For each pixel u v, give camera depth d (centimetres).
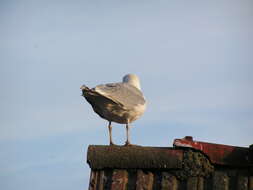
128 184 1185
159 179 1191
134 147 1216
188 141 1207
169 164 1187
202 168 1186
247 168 1188
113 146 1223
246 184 1152
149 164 1192
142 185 1172
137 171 1200
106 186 1195
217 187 1158
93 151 1222
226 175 1181
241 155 1191
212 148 1200
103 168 1219
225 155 1193
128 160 1202
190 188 1162
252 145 1191
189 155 1191
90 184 1204
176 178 1187
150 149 1206
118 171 1205
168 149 1204
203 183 1173
